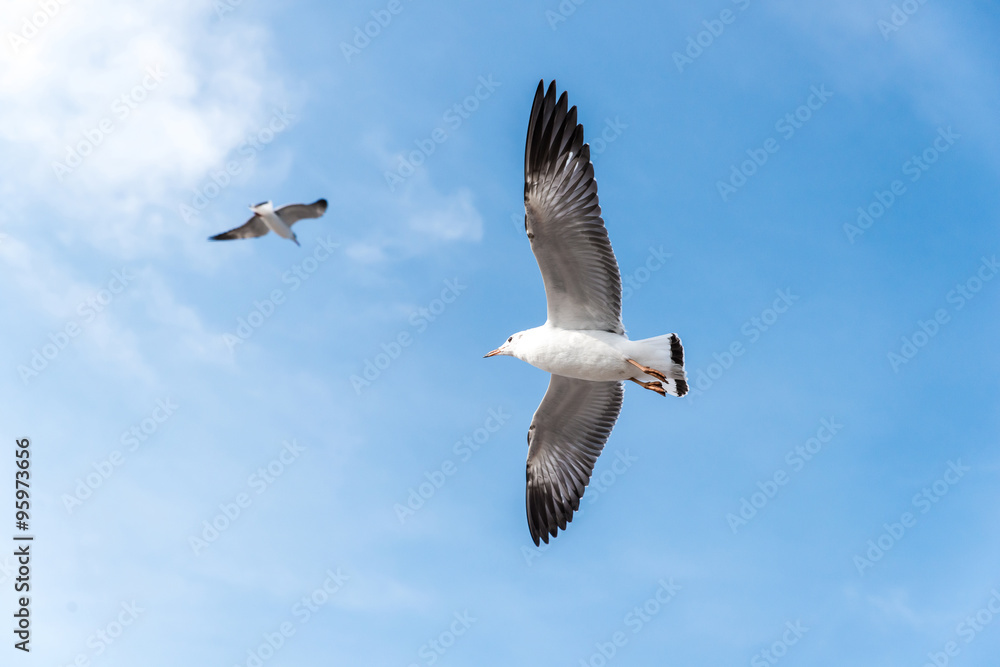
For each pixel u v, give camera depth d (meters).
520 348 10.92
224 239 10.55
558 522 12.55
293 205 10.09
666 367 10.35
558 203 9.88
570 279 10.38
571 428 12.50
